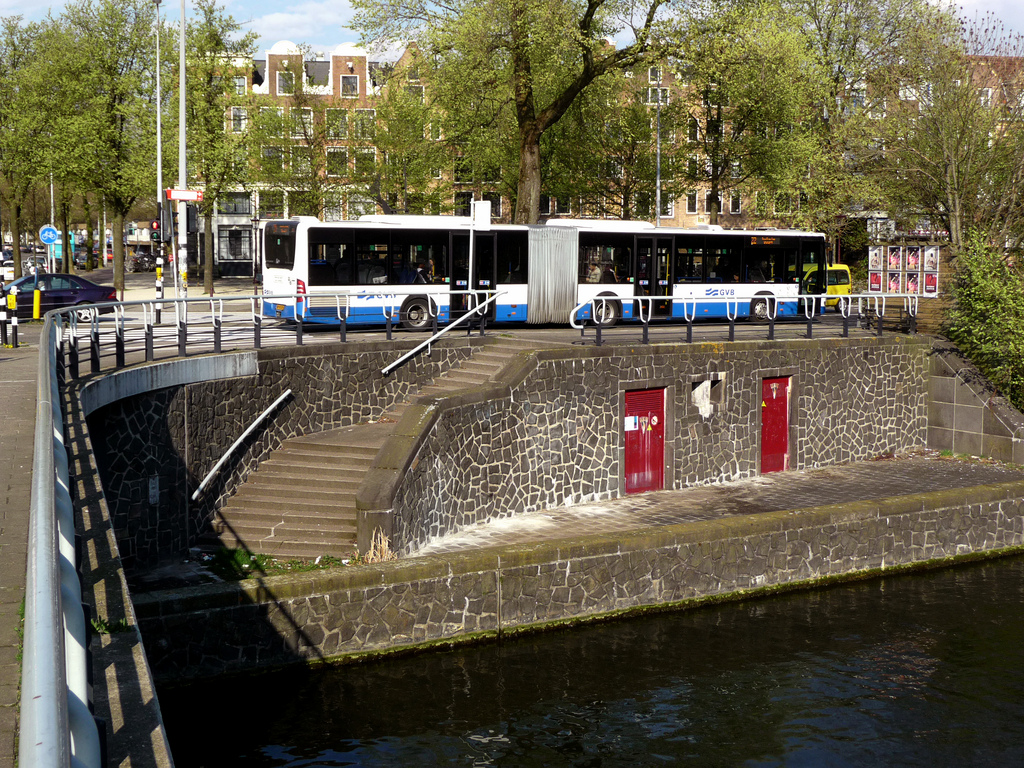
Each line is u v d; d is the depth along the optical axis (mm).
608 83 33031
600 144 41031
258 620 13016
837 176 35094
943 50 29766
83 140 42938
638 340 21812
